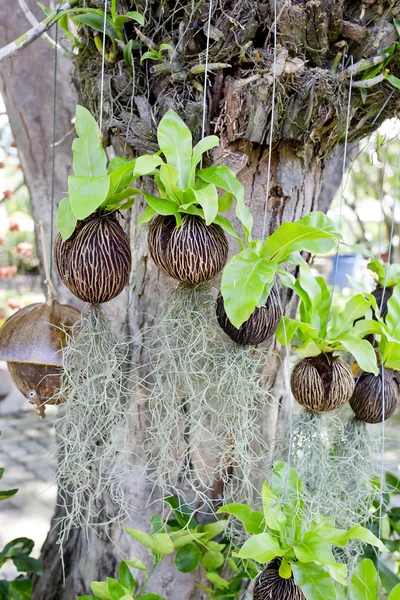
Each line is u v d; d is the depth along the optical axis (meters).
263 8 0.75
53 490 2.24
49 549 1.16
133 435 0.94
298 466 0.82
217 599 0.94
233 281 0.70
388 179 3.08
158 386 0.83
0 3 1.20
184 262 0.72
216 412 0.77
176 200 0.73
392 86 0.85
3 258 5.20
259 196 0.87
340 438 0.88
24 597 1.04
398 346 0.84
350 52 0.81
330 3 0.76
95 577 1.04
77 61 0.89
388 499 1.14
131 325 0.94
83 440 0.79
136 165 0.69
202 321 0.77
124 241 0.74
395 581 1.07
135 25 0.81
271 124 0.74
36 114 1.23
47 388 0.82
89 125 0.74
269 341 0.92
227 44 0.76
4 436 2.73
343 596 0.81
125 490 0.97
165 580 0.99
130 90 0.81
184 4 0.78
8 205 4.64
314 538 0.75
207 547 0.90
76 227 0.73
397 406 0.96
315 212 0.80
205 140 0.74
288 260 0.78
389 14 0.80
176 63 0.78
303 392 0.80
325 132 0.83
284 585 0.75
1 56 0.81
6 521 2.01
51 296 0.82
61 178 1.26
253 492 0.94
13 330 0.80
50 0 1.20
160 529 0.86
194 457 0.91
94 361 0.76
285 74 0.76
